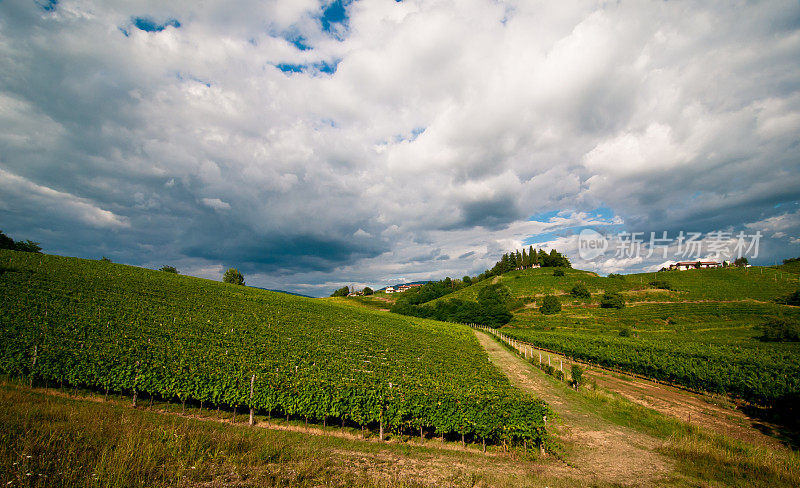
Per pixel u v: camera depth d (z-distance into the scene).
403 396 14.27
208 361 19.42
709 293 85.94
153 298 38.38
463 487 9.25
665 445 13.61
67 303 29.34
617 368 32.84
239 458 9.03
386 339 39.59
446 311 96.38
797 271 101.50
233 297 51.19
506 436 12.95
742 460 11.95
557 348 43.16
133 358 17.36
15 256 47.59
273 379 16.05
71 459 7.38
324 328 40.84
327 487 8.14
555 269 128.12
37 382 16.56
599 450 13.38
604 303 82.62
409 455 11.86
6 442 7.67
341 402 14.04
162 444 8.99
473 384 18.16
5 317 23.00
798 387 19.08
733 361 27.42
